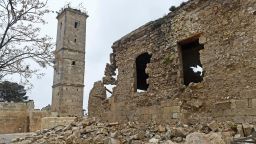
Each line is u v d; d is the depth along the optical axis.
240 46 9.89
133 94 14.62
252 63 9.40
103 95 17.45
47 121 17.75
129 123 12.55
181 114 11.34
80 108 46.12
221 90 10.27
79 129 11.53
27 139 12.41
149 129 10.44
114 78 17.62
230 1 10.49
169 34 13.05
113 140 8.72
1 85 12.16
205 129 9.10
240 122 9.37
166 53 13.03
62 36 48.41
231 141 7.15
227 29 10.45
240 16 10.07
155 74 13.44
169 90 12.43
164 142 8.05
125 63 15.78
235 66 9.94
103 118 16.69
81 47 49.25
